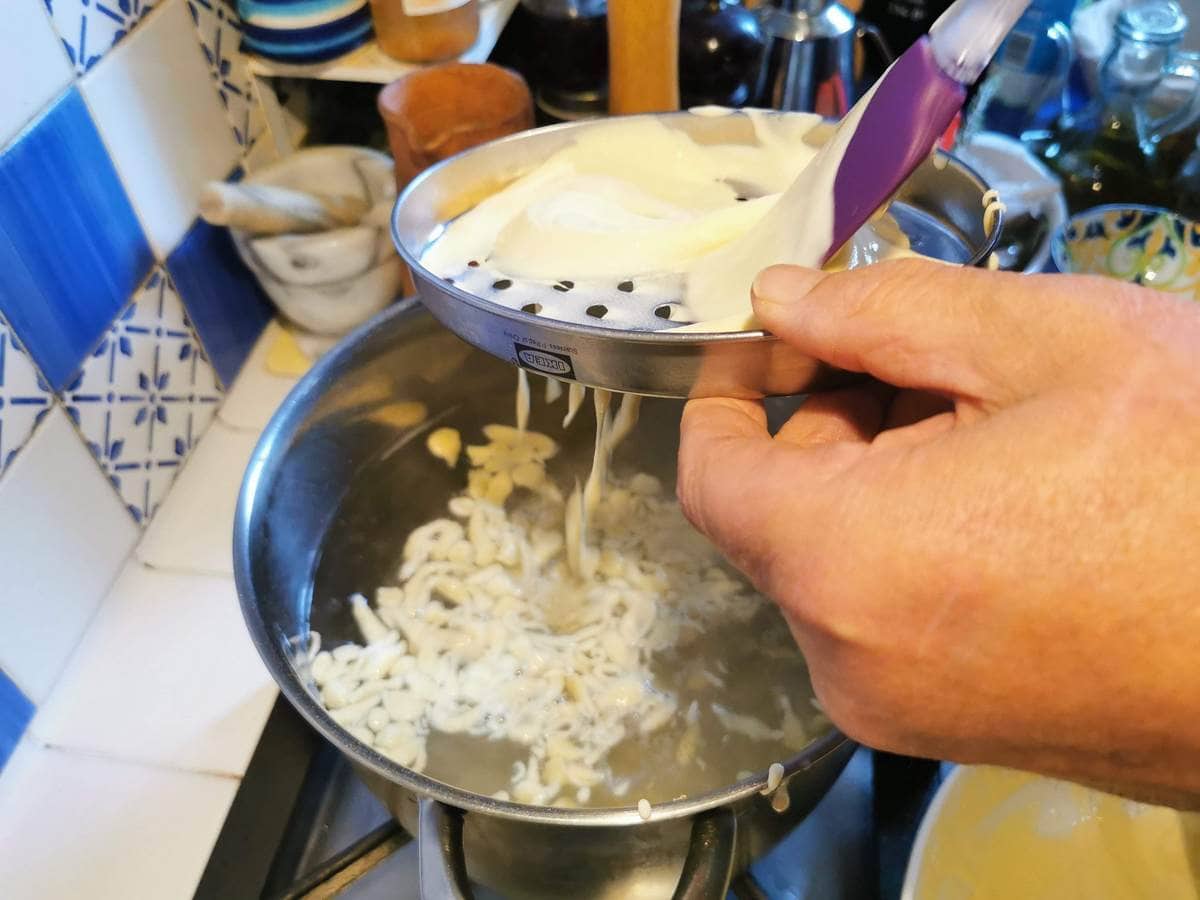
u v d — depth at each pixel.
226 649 0.45
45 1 0.39
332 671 0.43
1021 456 0.22
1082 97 0.65
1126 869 0.40
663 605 0.47
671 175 0.41
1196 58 0.59
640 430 0.54
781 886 0.42
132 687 0.44
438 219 0.39
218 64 0.53
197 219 0.52
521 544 0.49
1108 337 0.23
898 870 0.42
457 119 0.54
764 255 0.31
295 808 0.44
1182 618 0.21
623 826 0.31
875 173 0.28
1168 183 0.60
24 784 0.41
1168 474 0.21
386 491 0.51
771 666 0.44
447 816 0.31
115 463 0.47
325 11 0.53
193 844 0.40
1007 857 0.40
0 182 0.38
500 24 0.62
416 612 0.46
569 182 0.40
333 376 0.46
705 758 0.41
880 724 0.26
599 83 0.64
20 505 0.41
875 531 0.23
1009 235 0.56
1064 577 0.21
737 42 0.60
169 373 0.51
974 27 0.26
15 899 0.38
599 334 0.29
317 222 0.51
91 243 0.44
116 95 0.45
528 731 0.42
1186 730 0.22
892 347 0.25
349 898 0.41
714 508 0.28
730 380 0.30
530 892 0.37
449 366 0.52
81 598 0.45
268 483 0.43
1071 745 0.24
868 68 0.66
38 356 0.41
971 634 0.23
